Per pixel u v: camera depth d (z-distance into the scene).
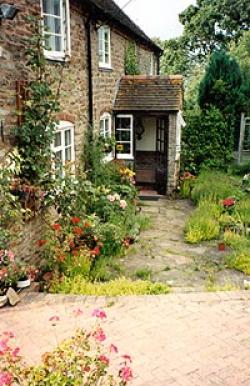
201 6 32.31
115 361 4.27
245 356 4.41
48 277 6.72
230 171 15.71
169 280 7.27
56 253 7.10
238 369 4.19
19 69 6.30
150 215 11.46
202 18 31.38
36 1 6.62
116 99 13.32
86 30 10.05
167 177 13.45
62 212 7.60
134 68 15.22
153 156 15.86
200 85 16.52
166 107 12.84
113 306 5.55
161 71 35.31
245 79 17.47
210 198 11.66
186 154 14.90
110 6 12.98
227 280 7.23
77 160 9.97
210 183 12.80
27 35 6.43
